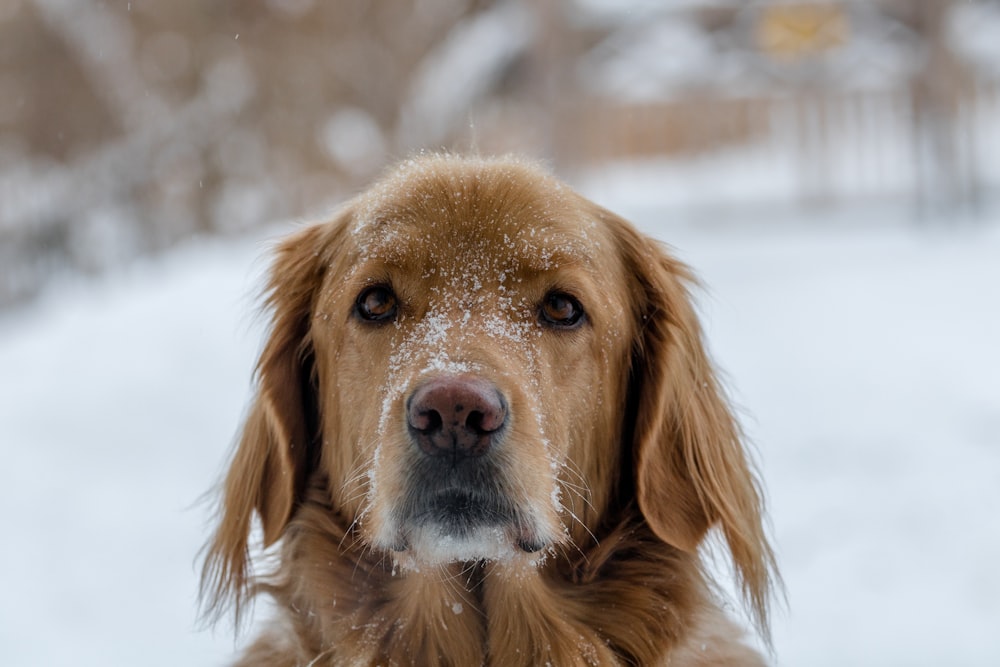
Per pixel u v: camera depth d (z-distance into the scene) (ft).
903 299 43.34
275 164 78.18
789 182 66.74
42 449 30.37
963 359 34.42
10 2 78.74
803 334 39.04
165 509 26.68
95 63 78.95
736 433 13.71
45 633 21.17
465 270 11.81
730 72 58.80
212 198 77.41
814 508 24.86
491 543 10.87
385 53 73.82
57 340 38.81
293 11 75.72
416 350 11.29
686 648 12.41
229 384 33.99
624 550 12.61
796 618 20.02
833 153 65.41
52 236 69.92
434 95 60.44
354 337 12.07
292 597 12.60
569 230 12.33
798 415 30.91
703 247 57.67
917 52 59.57
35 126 80.07
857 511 24.49
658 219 65.31
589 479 12.41
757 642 16.89
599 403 12.46
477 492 10.69
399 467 10.78
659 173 69.15
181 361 35.29
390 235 11.98
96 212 73.61
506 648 12.00
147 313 39.29
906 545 22.70
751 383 34.17
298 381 13.26
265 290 14.07
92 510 26.86
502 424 10.70
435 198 12.14
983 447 27.37
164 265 68.85
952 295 43.19
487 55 58.39
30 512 26.81
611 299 12.66
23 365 36.83
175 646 20.54
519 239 11.90
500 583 11.84
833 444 28.68
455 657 12.07
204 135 76.48
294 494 12.86
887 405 31.12
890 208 64.80
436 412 10.43
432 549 10.86
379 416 11.40
